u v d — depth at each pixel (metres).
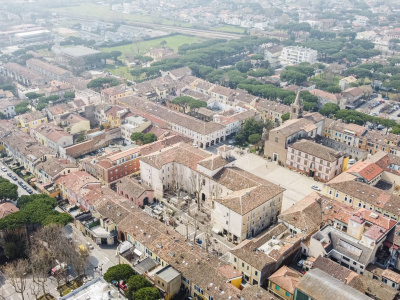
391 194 193.00
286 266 155.25
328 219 176.12
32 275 157.75
